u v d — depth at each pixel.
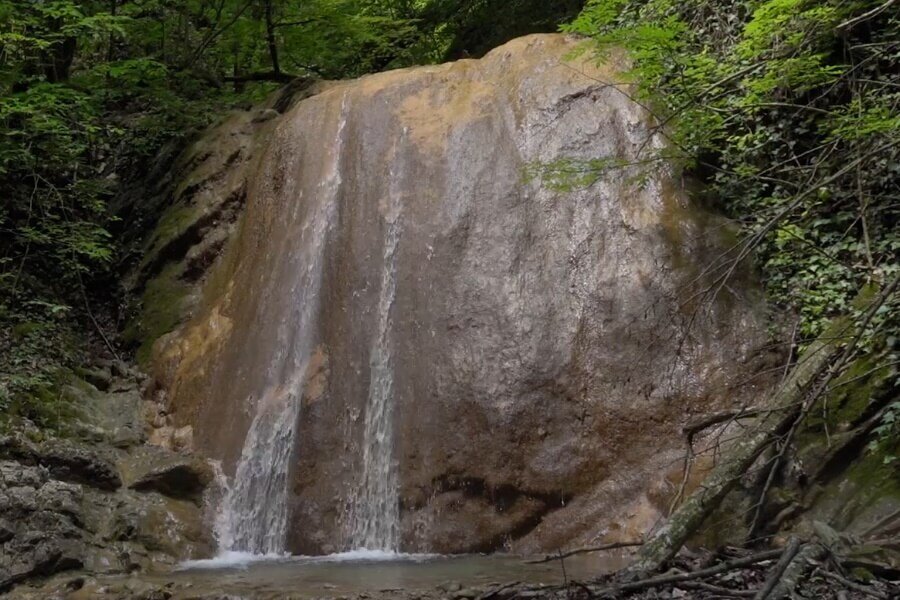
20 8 12.76
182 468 9.67
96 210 13.38
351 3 17.88
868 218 8.58
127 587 7.11
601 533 8.12
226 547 9.41
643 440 8.41
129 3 15.62
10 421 9.52
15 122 12.86
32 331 11.40
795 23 8.75
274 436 9.87
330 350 10.16
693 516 6.74
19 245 12.95
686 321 8.73
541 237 9.67
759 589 5.57
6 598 7.06
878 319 7.62
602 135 10.04
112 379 11.64
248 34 17.41
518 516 8.53
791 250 8.93
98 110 14.83
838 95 9.44
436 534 8.70
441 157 10.62
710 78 9.48
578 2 15.05
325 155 11.66
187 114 15.09
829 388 7.17
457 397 9.12
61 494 8.39
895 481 7.01
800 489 7.39
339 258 10.66
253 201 12.36
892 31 9.01
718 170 9.73
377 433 9.44
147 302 12.82
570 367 8.90
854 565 5.99
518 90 10.80
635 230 9.34
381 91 11.71
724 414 7.66
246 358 10.81
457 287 9.69
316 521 9.20
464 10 17.72
